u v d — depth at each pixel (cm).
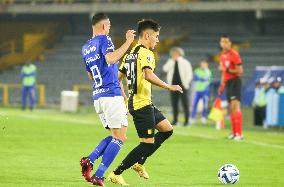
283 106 6431
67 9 11800
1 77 11281
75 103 8575
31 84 8762
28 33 12362
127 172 3406
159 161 3844
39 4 11925
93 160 2917
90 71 2998
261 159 3997
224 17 11688
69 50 11744
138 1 11556
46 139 4969
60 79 10994
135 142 4875
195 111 7100
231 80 5153
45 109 9231
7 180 3058
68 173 3334
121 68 3022
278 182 3170
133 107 2933
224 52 5178
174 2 11256
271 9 10694
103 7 11625
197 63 10606
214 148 4525
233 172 3075
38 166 3569
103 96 2892
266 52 10700
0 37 12500
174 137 5244
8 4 12031
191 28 11869
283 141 5138
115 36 12069
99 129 5912
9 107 9625
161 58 10875
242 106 7606
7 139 4906
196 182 3131
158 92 9138
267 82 6688
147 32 2939
